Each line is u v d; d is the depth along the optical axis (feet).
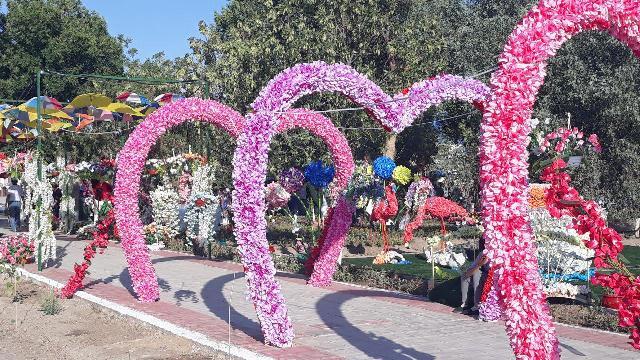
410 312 33.06
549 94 73.67
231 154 73.92
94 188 53.36
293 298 36.99
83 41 126.52
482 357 24.66
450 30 86.89
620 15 16.94
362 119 72.43
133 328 30.83
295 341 27.27
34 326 31.42
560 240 34.17
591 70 72.95
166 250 61.21
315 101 72.18
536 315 17.19
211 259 54.90
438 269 39.17
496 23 79.15
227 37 107.96
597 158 68.03
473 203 77.87
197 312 33.53
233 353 25.39
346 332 28.86
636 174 70.44
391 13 77.20
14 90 124.16
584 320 30.50
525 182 17.11
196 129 76.18
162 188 63.21
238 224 26.84
